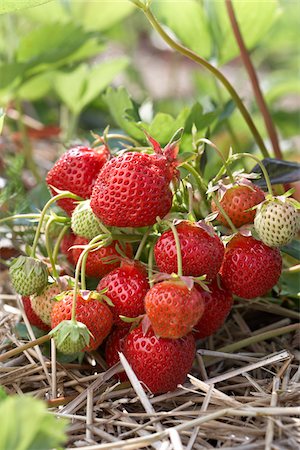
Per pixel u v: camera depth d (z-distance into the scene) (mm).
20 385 480
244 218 463
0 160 709
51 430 375
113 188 438
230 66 1322
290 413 426
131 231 474
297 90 848
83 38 711
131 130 563
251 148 770
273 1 639
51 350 485
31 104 924
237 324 551
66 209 496
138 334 448
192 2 658
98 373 489
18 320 537
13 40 781
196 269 440
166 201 445
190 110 546
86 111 901
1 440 366
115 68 751
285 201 449
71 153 487
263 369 496
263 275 458
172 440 414
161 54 1385
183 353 448
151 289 434
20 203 572
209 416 426
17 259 474
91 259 476
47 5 829
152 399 458
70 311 448
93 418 444
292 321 558
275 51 1178
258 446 418
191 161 488
